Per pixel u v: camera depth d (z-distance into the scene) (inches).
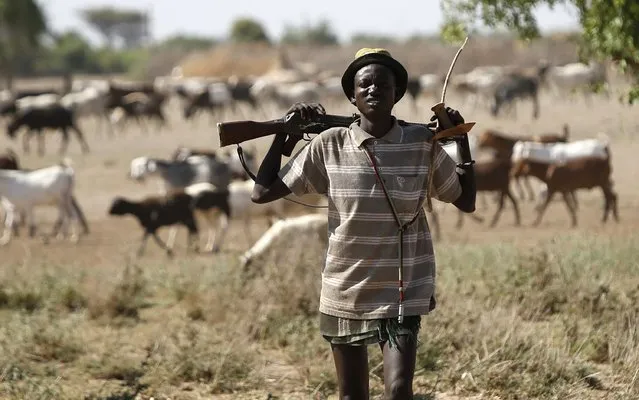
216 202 1635.1
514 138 2274.9
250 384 725.3
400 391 450.3
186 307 996.6
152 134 4010.8
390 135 465.4
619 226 1689.2
